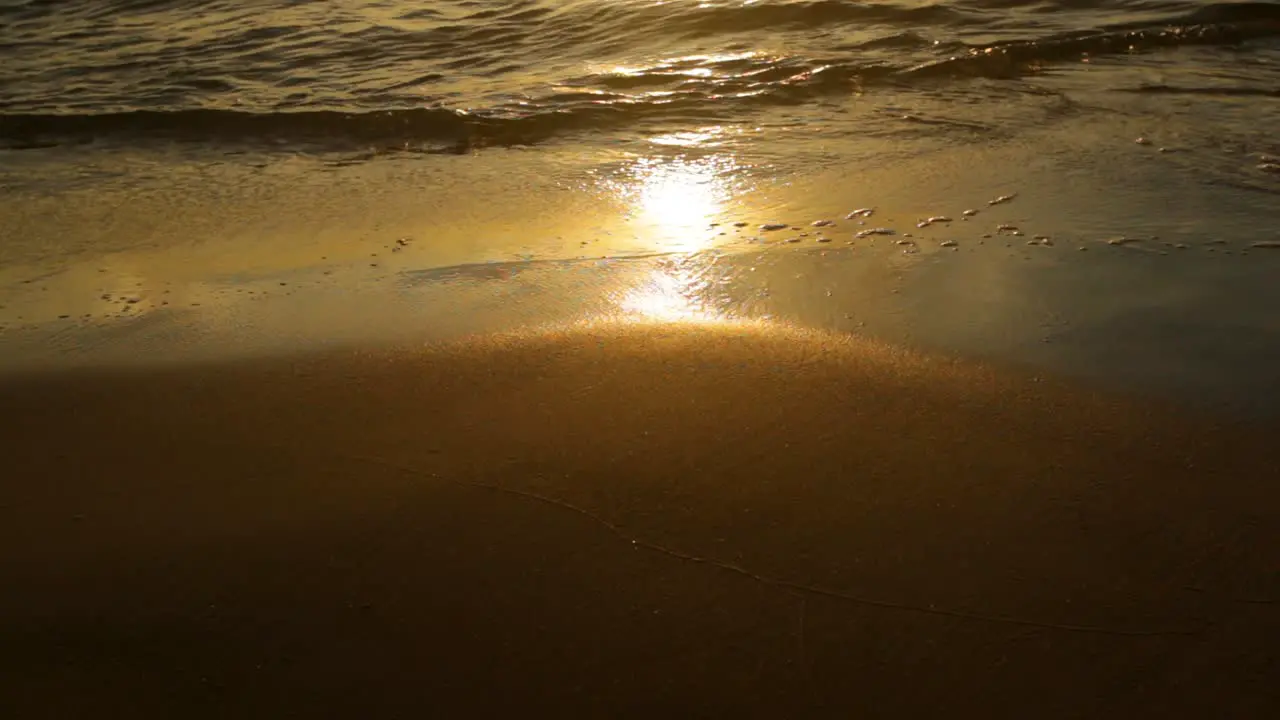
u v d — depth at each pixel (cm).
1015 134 488
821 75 596
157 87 623
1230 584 192
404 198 438
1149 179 415
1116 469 228
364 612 192
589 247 371
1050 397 258
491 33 708
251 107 576
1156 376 265
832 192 420
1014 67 612
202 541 212
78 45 723
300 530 214
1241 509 213
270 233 400
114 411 264
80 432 254
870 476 227
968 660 177
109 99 601
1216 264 331
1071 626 183
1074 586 192
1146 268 330
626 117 545
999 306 308
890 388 264
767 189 428
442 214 416
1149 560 199
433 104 571
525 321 309
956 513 214
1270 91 547
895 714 167
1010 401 257
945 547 204
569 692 173
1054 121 506
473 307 321
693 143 500
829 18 713
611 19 722
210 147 526
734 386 267
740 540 207
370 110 561
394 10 768
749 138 503
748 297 321
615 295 326
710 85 590
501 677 176
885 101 557
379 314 318
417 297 330
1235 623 183
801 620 186
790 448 238
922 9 720
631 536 209
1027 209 388
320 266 362
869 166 451
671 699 171
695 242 372
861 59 623
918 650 179
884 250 355
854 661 177
